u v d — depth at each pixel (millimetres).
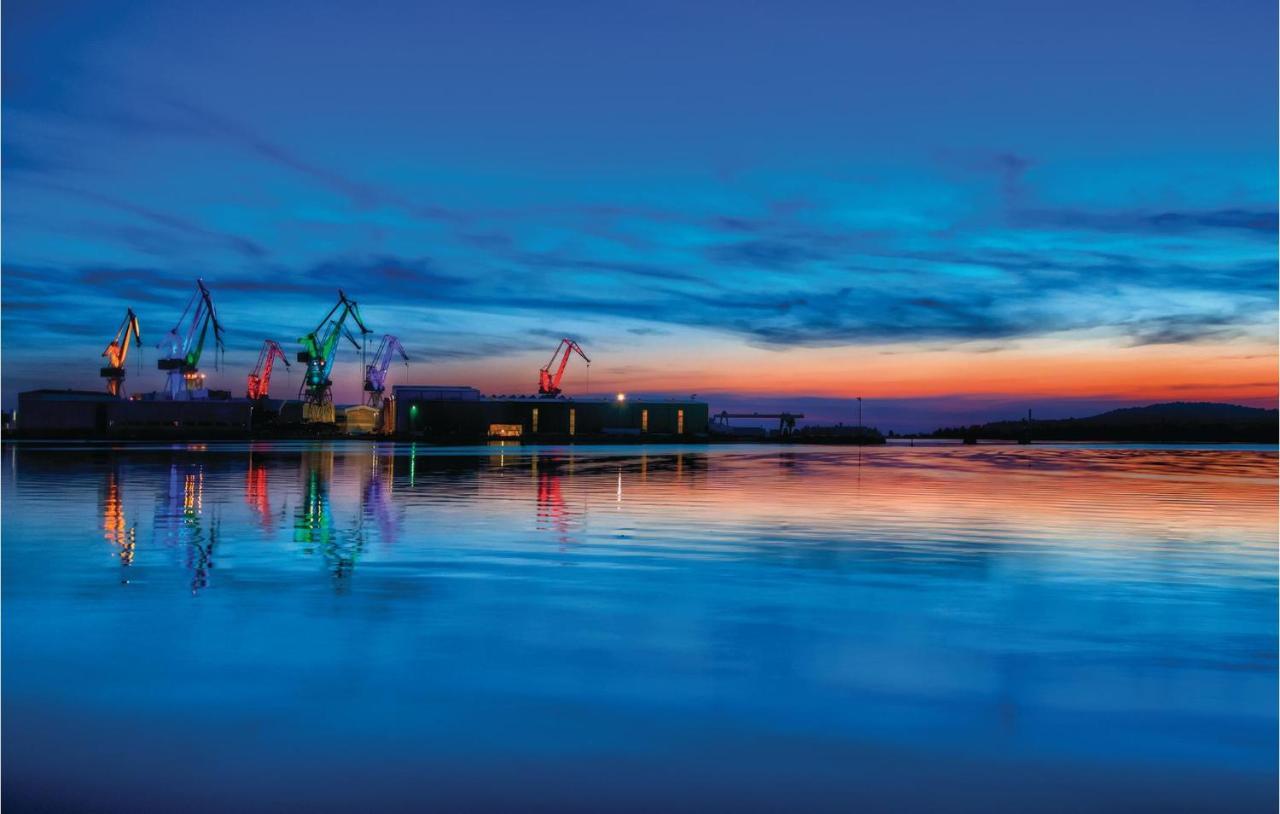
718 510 20469
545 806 4414
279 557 12469
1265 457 77688
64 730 5348
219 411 157375
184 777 4703
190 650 7207
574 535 15461
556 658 7098
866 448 121125
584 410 167375
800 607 9273
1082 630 8258
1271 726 5586
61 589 9930
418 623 8320
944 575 11438
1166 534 16219
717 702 5992
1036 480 35562
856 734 5402
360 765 4875
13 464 39562
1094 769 4898
